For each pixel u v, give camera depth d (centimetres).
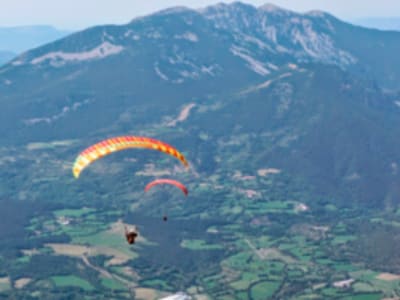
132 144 9781
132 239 9875
